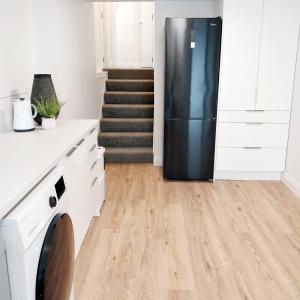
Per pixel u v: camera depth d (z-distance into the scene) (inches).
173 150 155.7
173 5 163.8
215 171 160.6
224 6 139.4
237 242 103.8
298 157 141.6
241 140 153.9
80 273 88.0
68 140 80.0
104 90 229.9
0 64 92.9
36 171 55.3
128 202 134.4
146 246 101.3
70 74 139.0
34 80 99.7
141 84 235.3
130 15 316.8
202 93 148.0
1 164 59.6
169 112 150.9
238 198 138.9
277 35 141.6
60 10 123.0
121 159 189.2
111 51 301.7
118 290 81.6
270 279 85.8
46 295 49.8
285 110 149.6
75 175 83.1
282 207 130.0
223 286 83.0
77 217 86.3
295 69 144.9
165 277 86.6
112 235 107.7
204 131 152.4
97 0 178.9
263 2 138.6
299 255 96.8
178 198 138.9
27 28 113.0
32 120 92.5
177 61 144.8
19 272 44.0
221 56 144.4
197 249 99.7
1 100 93.5
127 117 217.9
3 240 42.5
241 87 147.5
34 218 46.7
